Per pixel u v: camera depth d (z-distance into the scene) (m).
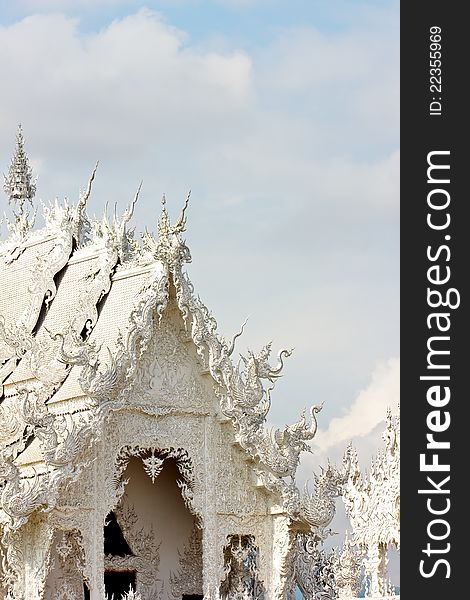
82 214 52.03
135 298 47.06
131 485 50.06
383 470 59.91
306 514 48.22
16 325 49.50
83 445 44.53
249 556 50.75
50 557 45.22
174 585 50.16
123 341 45.50
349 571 55.22
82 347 44.81
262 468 48.09
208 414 47.91
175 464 50.91
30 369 47.56
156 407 46.94
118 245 49.19
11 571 45.44
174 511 50.69
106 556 49.38
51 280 51.03
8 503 43.25
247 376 47.69
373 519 59.81
